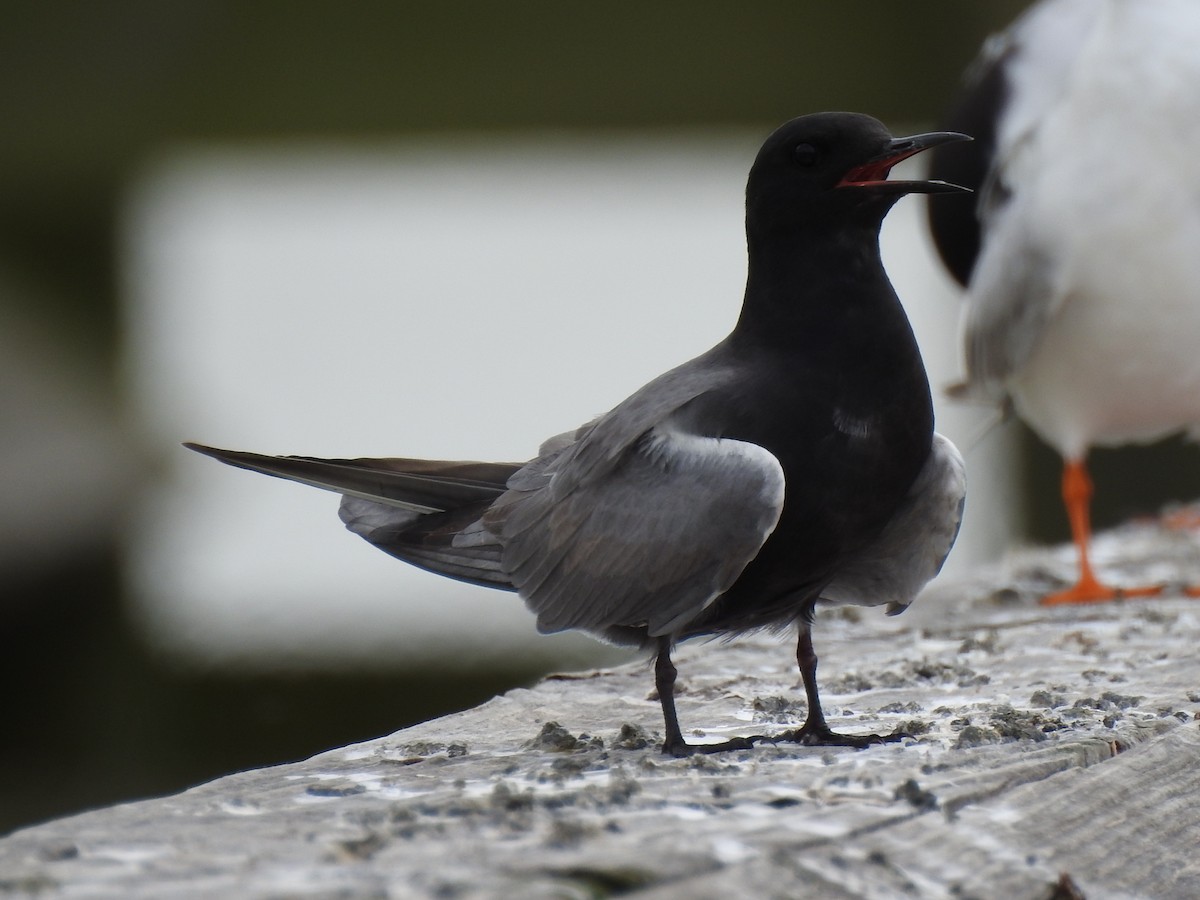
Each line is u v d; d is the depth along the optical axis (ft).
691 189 108.06
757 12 91.50
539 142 99.40
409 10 93.56
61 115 96.99
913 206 102.99
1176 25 39.27
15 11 94.22
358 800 18.89
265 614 81.56
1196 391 40.63
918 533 23.79
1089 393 41.14
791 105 94.79
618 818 17.31
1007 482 74.64
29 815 65.67
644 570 22.17
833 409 22.20
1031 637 31.27
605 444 22.93
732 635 24.52
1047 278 40.06
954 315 93.09
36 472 83.25
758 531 21.45
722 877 15.07
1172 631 31.40
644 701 26.32
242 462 24.31
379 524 24.71
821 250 22.57
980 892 16.24
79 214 101.35
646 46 93.09
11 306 95.71
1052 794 19.15
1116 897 17.58
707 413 22.33
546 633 23.17
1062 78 41.63
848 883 15.65
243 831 16.89
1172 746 21.57
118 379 101.40
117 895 14.42
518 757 21.75
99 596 83.10
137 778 70.69
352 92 96.22
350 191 116.57
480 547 24.17
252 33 94.43
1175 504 64.49
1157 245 39.27
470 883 14.42
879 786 19.04
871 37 90.58
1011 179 41.50
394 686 74.79
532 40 93.86
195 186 111.45
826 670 28.78
